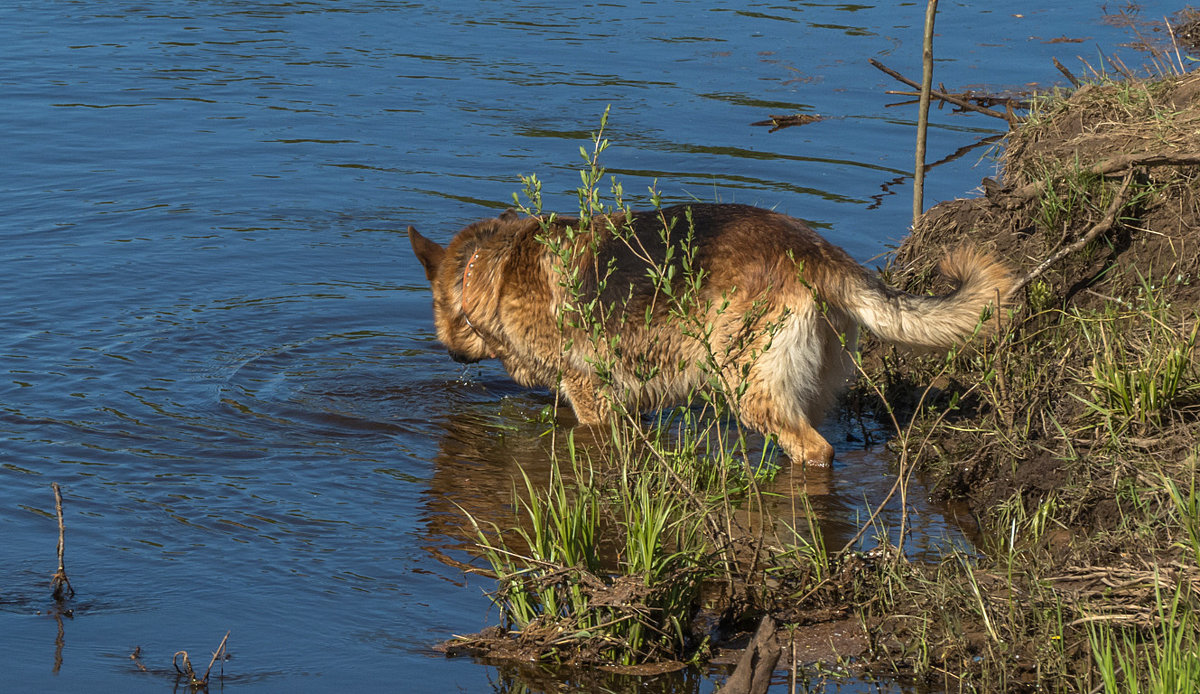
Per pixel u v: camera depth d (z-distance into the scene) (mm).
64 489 6543
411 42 17766
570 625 5078
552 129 13602
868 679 4879
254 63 16516
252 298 9648
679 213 7363
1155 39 16203
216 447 7223
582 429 7848
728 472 6395
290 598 5516
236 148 13047
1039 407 6680
